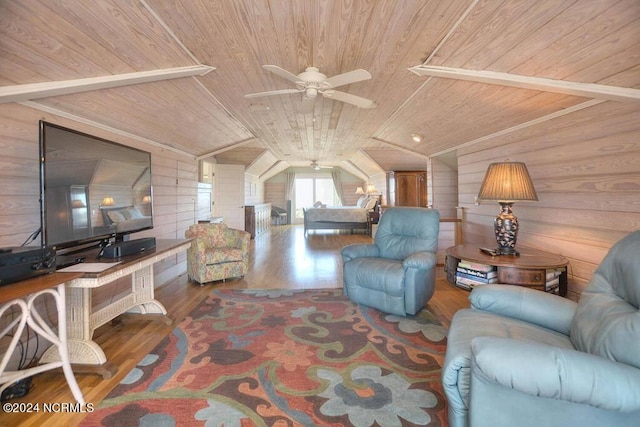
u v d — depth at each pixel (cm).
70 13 153
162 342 234
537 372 98
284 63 243
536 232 298
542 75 214
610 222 221
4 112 189
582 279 246
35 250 160
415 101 338
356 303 315
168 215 412
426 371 193
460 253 270
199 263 386
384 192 883
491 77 235
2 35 147
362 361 205
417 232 320
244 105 362
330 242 738
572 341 140
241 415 155
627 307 121
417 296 272
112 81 215
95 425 149
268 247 670
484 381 111
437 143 477
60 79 192
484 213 392
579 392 95
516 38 188
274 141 616
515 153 329
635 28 154
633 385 93
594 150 233
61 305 167
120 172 250
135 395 171
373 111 396
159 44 200
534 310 160
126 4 159
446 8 173
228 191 736
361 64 246
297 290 366
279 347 225
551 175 278
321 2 170
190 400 167
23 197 201
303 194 1222
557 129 271
